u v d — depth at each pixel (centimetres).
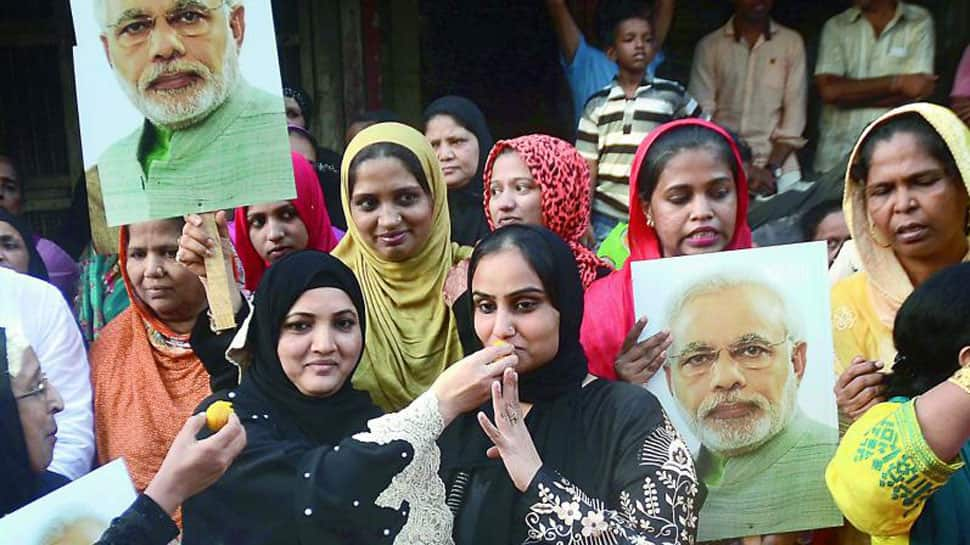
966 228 258
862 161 263
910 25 515
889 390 223
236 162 246
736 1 528
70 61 564
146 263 281
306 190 314
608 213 461
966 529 205
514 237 218
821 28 536
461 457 217
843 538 248
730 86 532
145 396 280
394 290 285
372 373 276
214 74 245
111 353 290
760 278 238
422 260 286
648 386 238
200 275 251
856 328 264
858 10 519
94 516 203
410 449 202
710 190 265
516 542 204
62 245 449
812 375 238
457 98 404
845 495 204
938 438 192
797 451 237
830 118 527
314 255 228
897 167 255
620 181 462
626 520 200
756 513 237
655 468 202
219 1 244
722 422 238
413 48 558
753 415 237
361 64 554
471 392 205
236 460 210
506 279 214
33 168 568
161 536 186
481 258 218
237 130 246
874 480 197
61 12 561
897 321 218
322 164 416
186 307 285
